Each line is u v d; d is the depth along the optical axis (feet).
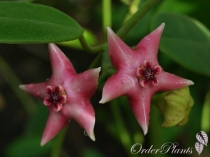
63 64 0.98
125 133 1.49
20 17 1.03
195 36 1.29
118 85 0.95
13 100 1.93
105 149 1.80
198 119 1.55
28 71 1.96
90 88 0.95
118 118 1.49
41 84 1.01
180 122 1.03
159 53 1.48
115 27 1.66
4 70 1.81
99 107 1.70
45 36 1.00
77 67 1.90
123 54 0.97
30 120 1.55
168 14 1.30
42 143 0.97
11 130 1.88
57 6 1.77
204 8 1.41
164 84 0.98
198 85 1.53
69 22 1.06
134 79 0.96
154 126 1.32
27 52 2.00
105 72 1.09
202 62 1.26
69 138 1.83
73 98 0.96
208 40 1.29
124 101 1.51
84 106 0.95
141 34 1.42
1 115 1.90
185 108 1.03
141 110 0.96
